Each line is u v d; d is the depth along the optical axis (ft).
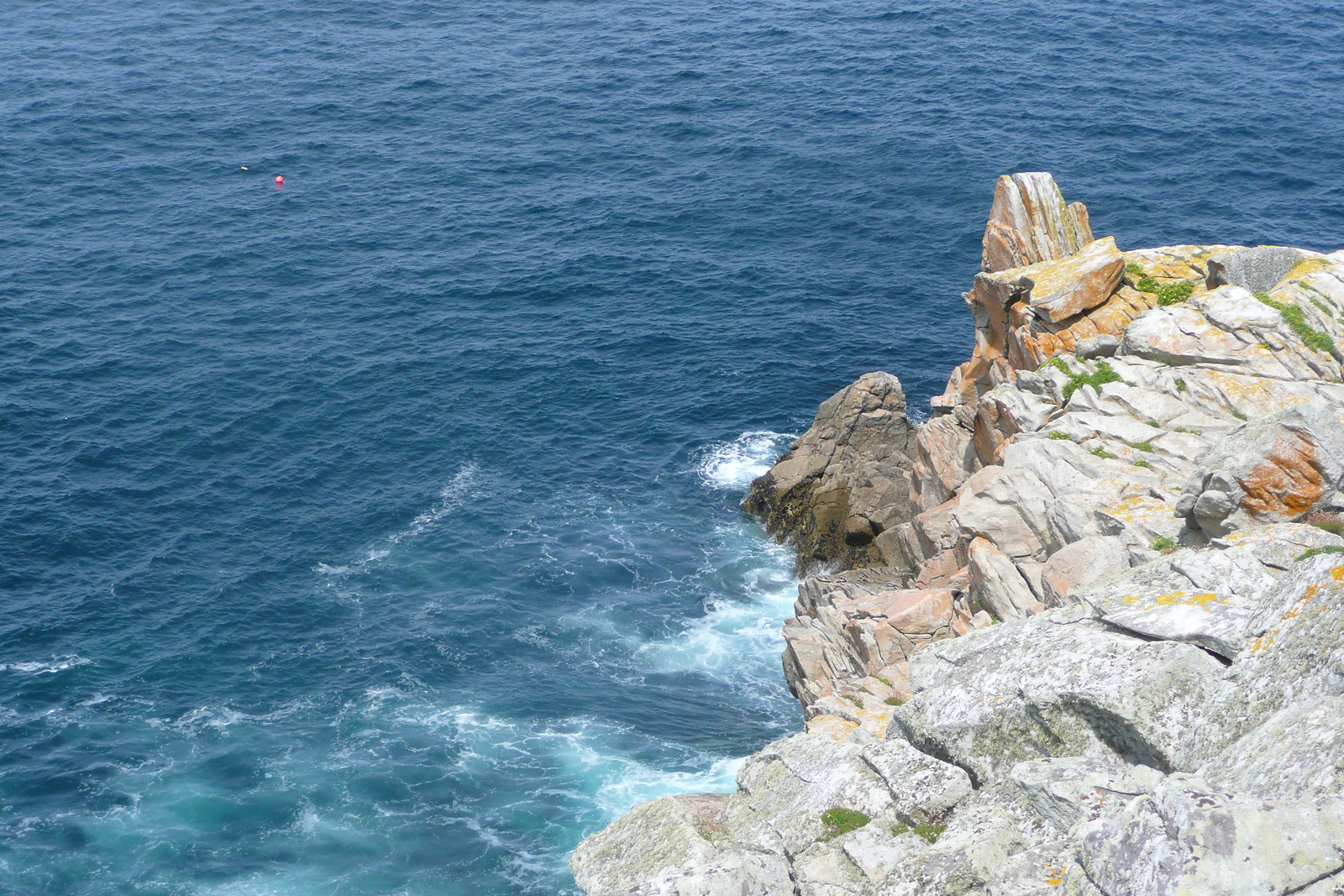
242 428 218.59
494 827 139.95
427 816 141.38
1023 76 399.65
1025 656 69.62
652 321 258.57
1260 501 92.89
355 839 138.10
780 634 176.96
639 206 310.65
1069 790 56.80
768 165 333.83
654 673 168.55
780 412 229.04
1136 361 132.05
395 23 471.21
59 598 176.45
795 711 160.97
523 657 170.30
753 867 65.62
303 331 250.78
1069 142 341.82
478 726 156.46
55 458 206.90
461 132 359.87
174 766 148.15
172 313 255.29
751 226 300.61
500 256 284.41
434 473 209.97
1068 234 165.78
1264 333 128.06
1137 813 48.37
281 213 304.30
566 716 158.92
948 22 462.60
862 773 71.15
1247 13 468.75
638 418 227.40
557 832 139.33
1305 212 293.23
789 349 248.32
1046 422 134.00
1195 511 97.19
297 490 203.92
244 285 268.62
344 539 192.85
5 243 281.95
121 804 142.00
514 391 233.55
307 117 369.91
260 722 156.04
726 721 158.92
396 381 234.58
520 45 444.96
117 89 387.34
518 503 203.72
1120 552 103.19
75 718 155.02
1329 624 56.24
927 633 133.28
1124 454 121.60
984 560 118.32
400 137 355.97
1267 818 44.45
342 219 302.04
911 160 333.83
